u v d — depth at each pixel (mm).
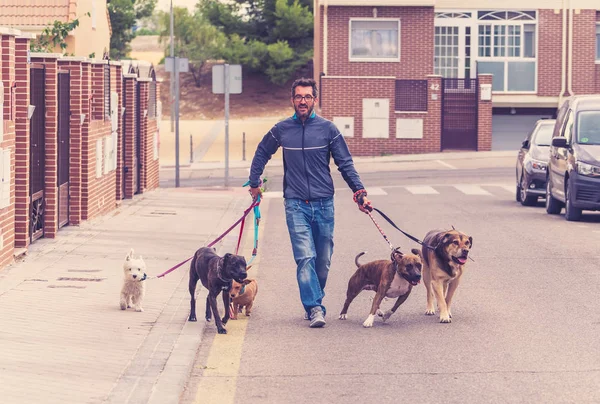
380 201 25141
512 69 44469
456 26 44188
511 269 13727
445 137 43281
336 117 42469
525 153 23984
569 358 8555
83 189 18203
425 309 11055
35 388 7367
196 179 34938
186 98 73438
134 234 17156
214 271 9680
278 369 8336
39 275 12508
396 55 43688
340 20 43469
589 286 12320
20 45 13992
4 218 12945
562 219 20422
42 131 15695
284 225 19719
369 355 8781
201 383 7906
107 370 8008
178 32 76000
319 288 10273
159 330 9570
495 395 7383
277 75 73312
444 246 10125
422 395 7426
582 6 44125
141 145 25750
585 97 21453
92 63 18656
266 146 10477
